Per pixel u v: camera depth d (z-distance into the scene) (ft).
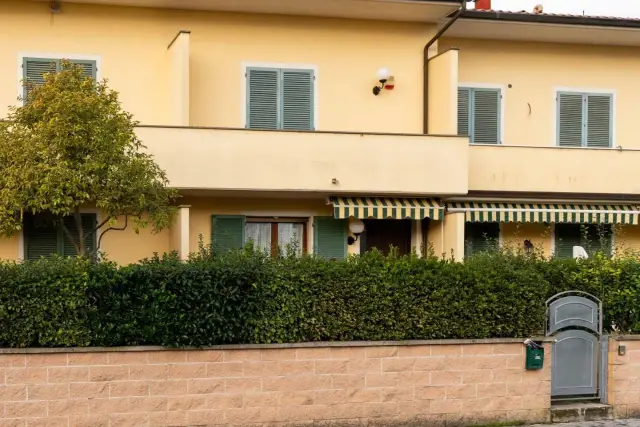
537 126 71.67
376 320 39.55
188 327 37.01
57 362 35.96
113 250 60.70
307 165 59.77
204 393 37.50
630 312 43.73
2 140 46.68
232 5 62.03
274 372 38.32
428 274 40.29
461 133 70.18
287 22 64.69
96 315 36.27
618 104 73.31
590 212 67.72
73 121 46.32
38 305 35.68
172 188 55.01
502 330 41.42
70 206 50.03
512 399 41.34
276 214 63.98
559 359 42.75
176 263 37.78
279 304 38.40
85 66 61.11
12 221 47.75
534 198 66.59
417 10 63.72
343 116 65.77
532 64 71.67
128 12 61.87
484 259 42.75
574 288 43.52
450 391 40.50
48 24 60.44
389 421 39.65
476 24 66.33
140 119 61.93
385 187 61.00
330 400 38.93
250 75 63.98
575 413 42.24
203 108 63.00
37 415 35.76
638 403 43.32
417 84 67.05
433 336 40.45
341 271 39.19
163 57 62.39
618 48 73.36
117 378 36.55
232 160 58.44
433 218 62.90
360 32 66.13
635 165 69.62
